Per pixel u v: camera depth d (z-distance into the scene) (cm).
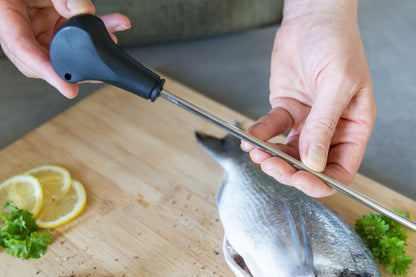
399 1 86
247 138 33
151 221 44
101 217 44
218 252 41
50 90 65
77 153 49
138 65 32
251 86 66
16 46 36
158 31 71
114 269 40
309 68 41
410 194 51
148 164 48
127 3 66
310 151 35
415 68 70
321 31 41
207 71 69
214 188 46
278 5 73
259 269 38
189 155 49
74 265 40
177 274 40
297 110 44
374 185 46
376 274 36
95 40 31
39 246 41
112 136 51
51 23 43
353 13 42
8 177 47
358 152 40
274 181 42
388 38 76
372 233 40
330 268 36
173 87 56
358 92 39
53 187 46
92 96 56
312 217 39
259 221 39
